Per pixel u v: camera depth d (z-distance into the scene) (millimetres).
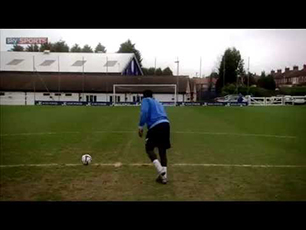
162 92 47844
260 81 56094
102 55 54438
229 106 37281
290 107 33781
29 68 51375
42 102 43125
